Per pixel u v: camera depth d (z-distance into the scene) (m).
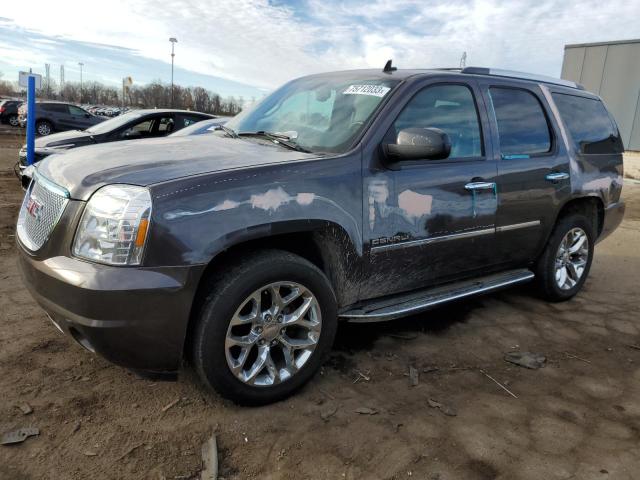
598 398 3.08
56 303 2.40
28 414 2.57
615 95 13.45
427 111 3.37
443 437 2.61
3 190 8.29
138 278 2.30
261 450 2.44
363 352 3.49
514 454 2.51
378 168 3.04
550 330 4.06
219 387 2.60
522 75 4.20
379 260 3.11
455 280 3.74
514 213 3.86
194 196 2.42
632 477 2.38
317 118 3.40
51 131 20.16
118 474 2.23
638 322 4.31
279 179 2.66
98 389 2.82
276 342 2.78
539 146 4.10
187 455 2.37
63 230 2.45
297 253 3.02
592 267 5.96
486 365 3.42
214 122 7.24
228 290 2.51
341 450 2.47
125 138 8.43
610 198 4.84
